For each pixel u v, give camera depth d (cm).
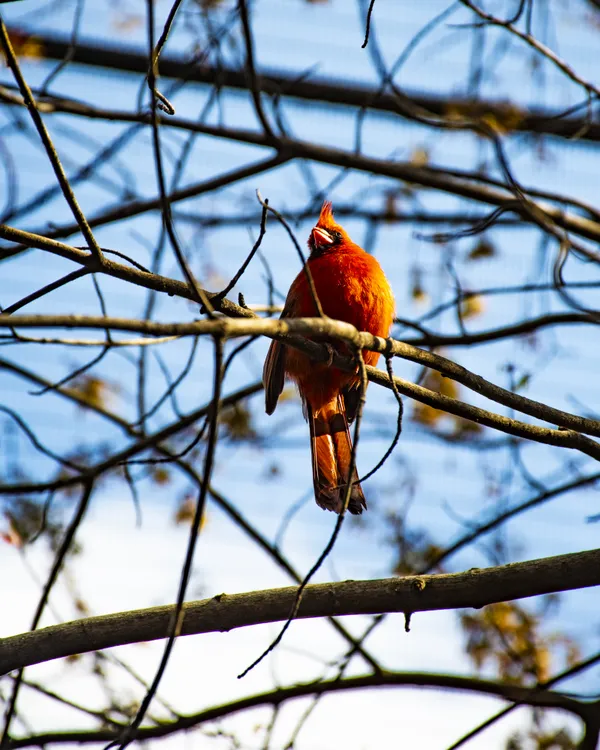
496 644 1127
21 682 870
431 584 716
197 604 723
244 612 717
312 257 1093
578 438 844
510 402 848
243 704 966
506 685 1003
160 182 626
